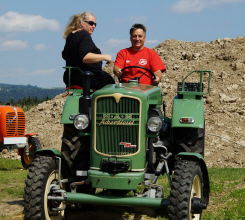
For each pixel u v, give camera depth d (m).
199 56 23.83
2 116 14.80
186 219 5.74
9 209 8.36
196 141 7.46
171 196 5.81
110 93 6.24
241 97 19.92
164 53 25.06
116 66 7.95
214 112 19.14
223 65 22.50
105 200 6.09
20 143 14.91
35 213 5.95
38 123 22.36
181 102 7.23
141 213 7.82
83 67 7.58
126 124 6.20
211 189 9.52
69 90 7.49
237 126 18.09
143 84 7.40
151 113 6.58
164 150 6.74
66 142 6.85
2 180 11.62
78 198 6.18
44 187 6.10
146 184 6.22
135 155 6.20
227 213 7.50
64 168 6.82
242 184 10.12
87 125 6.34
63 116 6.84
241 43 24.48
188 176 5.93
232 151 16.39
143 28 7.90
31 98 50.81
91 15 7.86
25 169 15.06
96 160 6.30
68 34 7.87
